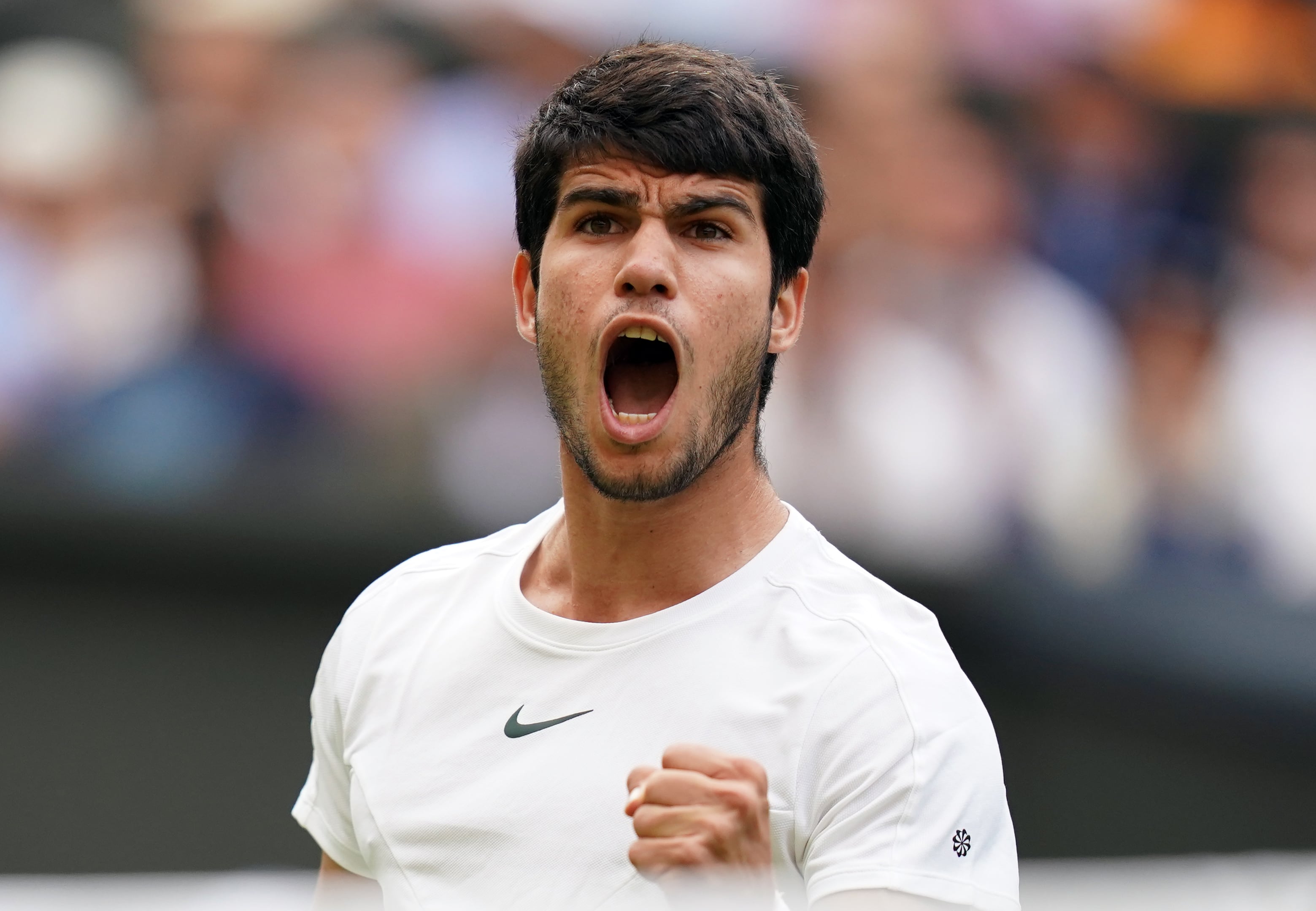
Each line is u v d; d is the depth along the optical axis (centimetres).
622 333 598
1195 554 1934
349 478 1870
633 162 602
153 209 1902
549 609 652
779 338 661
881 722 558
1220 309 2055
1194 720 1786
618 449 601
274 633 1778
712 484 620
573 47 2017
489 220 1941
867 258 1967
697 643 603
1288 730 1792
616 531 623
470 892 589
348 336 1891
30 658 1686
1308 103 2148
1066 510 1914
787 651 592
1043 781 1712
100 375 1864
